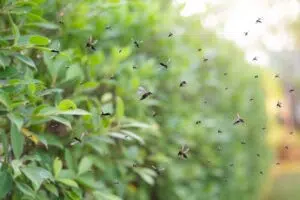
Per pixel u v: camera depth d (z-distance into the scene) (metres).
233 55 5.92
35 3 1.85
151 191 3.77
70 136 2.19
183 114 4.02
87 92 2.84
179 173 3.78
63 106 1.70
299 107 20.91
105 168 2.59
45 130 2.24
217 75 5.29
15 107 1.69
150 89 3.19
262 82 7.25
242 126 5.63
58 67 2.05
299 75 22.34
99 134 2.13
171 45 3.84
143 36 3.46
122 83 2.81
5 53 1.74
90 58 2.28
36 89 1.83
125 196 3.40
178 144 3.72
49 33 2.43
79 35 2.46
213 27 5.31
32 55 2.22
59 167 1.89
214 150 4.57
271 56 23.00
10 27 2.04
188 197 3.86
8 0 1.82
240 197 5.41
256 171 6.48
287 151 14.47
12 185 1.74
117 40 3.25
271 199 11.07
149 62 3.11
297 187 11.94
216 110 5.05
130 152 2.77
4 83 1.70
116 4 2.51
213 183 4.41
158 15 3.64
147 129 3.16
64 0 2.44
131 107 2.97
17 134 1.68
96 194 2.05
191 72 4.33
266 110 7.19
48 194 2.07
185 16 4.43
